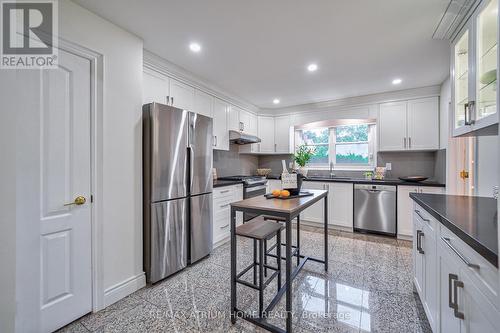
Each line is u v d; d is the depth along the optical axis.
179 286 2.08
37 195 1.43
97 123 1.74
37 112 1.43
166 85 2.60
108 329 1.54
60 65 1.55
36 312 1.43
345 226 3.68
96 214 1.73
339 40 2.12
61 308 1.54
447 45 2.18
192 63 2.62
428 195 1.84
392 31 1.95
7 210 0.88
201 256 2.62
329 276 2.23
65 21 1.54
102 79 1.75
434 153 3.53
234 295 1.61
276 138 4.78
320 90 3.56
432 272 1.36
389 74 2.90
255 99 4.11
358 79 3.08
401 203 3.25
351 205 3.63
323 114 4.23
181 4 1.63
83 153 1.66
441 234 1.21
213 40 2.13
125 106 1.93
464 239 0.89
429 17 1.74
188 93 2.93
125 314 1.69
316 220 3.93
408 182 3.23
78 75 1.64
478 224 1.01
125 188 1.93
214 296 1.92
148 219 2.11
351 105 3.96
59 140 1.54
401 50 2.28
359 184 3.56
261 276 1.61
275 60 2.53
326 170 4.48
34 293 1.42
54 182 1.51
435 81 3.12
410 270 2.34
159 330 1.53
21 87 1.37
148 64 2.38
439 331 1.23
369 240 3.25
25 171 1.39
